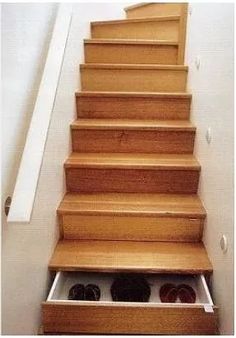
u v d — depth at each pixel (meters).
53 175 1.54
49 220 1.48
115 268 1.45
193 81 2.05
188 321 1.28
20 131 1.17
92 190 1.84
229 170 1.27
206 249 1.58
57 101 1.57
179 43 2.35
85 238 1.68
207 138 1.64
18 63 1.14
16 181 1.08
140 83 2.27
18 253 1.11
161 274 1.62
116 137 1.96
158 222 1.63
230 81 1.28
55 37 1.56
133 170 1.80
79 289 1.48
